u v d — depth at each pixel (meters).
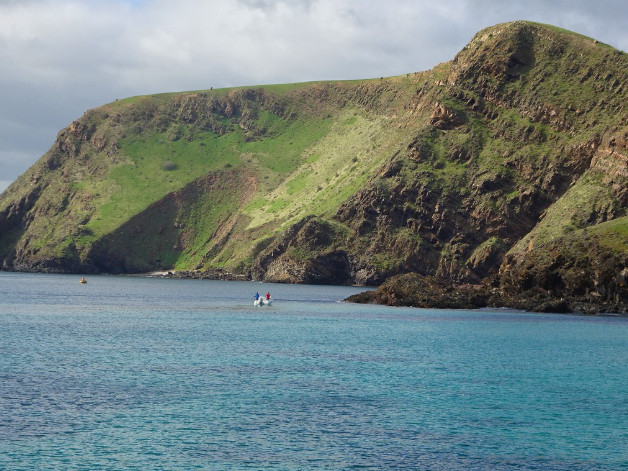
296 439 47.94
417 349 87.00
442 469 43.12
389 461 44.19
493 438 49.19
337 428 50.59
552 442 48.59
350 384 64.75
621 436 50.12
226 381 64.75
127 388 60.94
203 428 49.88
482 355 83.00
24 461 42.59
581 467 44.03
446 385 65.25
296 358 78.31
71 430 48.53
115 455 44.09
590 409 57.16
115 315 128.50
